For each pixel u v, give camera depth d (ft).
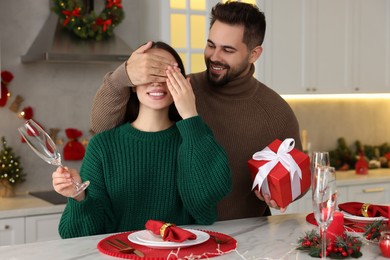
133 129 6.80
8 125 13.19
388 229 6.26
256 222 7.10
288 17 14.93
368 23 16.17
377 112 18.01
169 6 13.73
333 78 15.70
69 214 6.35
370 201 15.40
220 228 6.77
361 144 17.72
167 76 6.57
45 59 12.30
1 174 12.80
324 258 5.52
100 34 13.02
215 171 6.54
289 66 15.01
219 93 8.09
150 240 5.82
